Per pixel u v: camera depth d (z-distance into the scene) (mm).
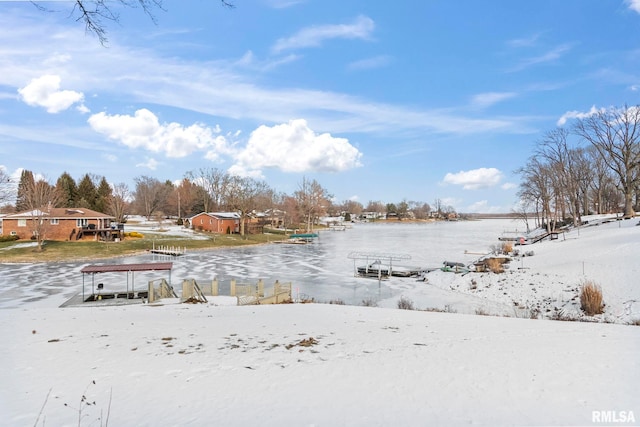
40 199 58781
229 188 100625
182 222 100438
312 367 7480
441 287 30719
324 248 66875
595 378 6746
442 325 12398
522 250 41281
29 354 8305
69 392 6195
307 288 31453
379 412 5441
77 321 12516
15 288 29688
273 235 93250
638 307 18094
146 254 53812
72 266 41531
